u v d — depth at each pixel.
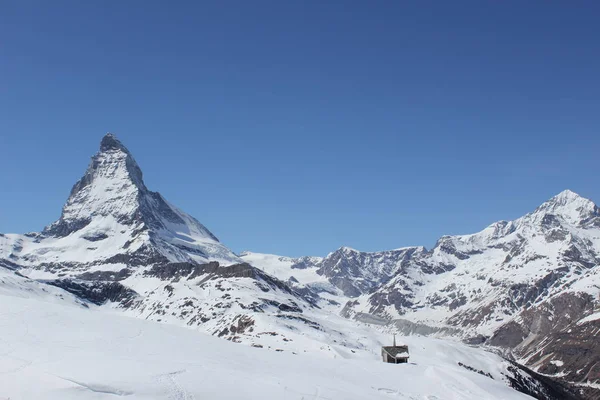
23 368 73.25
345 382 97.31
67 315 113.06
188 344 106.56
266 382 82.56
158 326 120.62
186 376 77.31
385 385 103.94
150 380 72.94
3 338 89.38
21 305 115.06
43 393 65.50
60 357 80.00
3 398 63.97
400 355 144.50
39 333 95.62
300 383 86.69
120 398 66.88
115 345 94.44
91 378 70.31
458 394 105.50
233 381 79.12
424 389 106.56
